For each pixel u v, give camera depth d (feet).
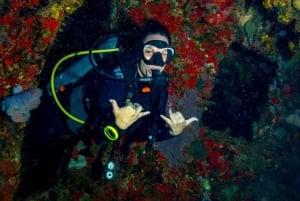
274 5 11.66
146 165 11.32
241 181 12.65
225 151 12.47
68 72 8.51
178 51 11.71
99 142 8.23
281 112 13.30
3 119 9.40
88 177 10.74
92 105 8.18
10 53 9.59
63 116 8.76
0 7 9.27
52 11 10.03
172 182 11.71
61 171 10.37
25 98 9.11
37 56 10.07
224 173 12.45
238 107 12.57
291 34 12.71
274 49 13.08
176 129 7.71
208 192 12.22
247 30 12.63
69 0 10.27
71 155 10.54
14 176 9.67
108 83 7.72
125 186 11.05
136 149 11.07
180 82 11.77
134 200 11.10
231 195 12.35
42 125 9.54
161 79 7.68
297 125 13.26
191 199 11.93
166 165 11.62
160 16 11.68
